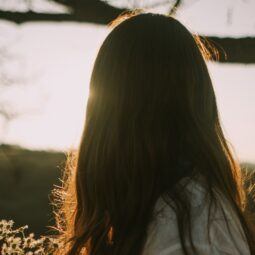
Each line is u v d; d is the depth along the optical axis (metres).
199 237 1.36
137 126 1.59
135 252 1.46
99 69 1.69
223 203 1.44
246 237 1.51
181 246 1.37
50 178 9.08
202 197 1.42
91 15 4.17
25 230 7.66
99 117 1.67
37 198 8.59
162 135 1.57
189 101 1.59
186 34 1.68
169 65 1.61
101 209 1.65
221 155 1.57
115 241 1.57
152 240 1.41
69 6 4.19
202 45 1.93
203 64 1.67
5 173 8.99
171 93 1.60
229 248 1.37
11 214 8.17
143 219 1.48
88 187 1.68
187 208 1.39
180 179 1.48
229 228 1.39
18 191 8.85
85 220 1.70
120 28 1.69
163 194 1.47
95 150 1.66
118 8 4.13
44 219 8.03
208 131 1.59
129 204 1.54
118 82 1.64
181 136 1.56
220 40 3.75
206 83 1.65
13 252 2.64
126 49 1.65
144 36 1.65
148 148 1.56
